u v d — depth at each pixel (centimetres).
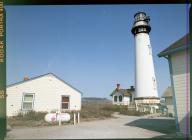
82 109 2188
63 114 1483
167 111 2427
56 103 1917
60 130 1126
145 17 3512
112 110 2856
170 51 1023
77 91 2019
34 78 1858
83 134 995
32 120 1523
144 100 3291
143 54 3434
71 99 1986
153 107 2842
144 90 3328
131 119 1856
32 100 1834
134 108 2952
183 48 959
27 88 1827
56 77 1936
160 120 1741
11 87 1770
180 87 990
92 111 2186
